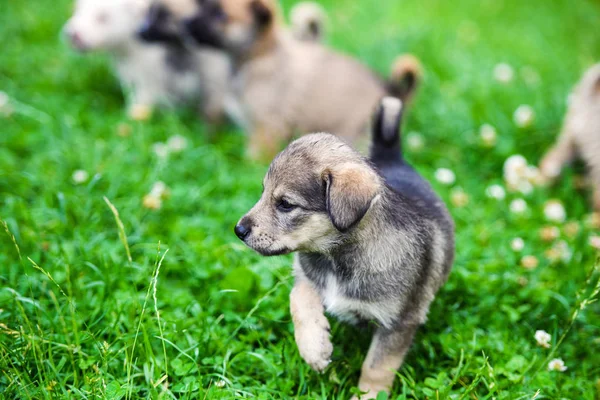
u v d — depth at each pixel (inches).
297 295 51.7
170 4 70.6
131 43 73.2
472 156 67.8
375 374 51.5
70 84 74.6
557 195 65.6
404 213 51.4
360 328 53.4
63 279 54.5
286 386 51.2
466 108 71.5
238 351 52.6
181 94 74.4
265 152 69.9
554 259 58.5
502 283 56.5
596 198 64.8
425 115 71.7
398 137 55.4
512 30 97.5
